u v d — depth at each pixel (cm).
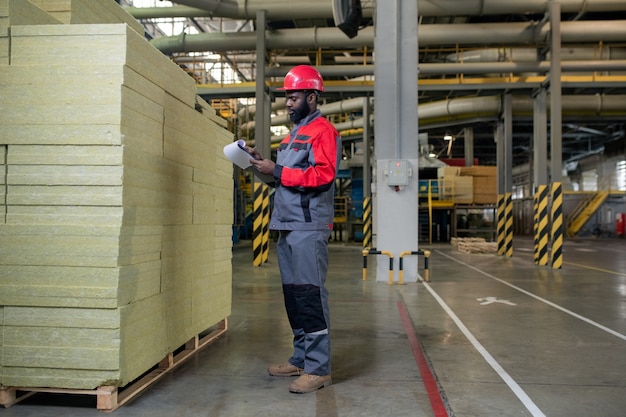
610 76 1509
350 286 930
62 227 288
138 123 310
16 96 293
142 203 315
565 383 365
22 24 305
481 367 406
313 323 340
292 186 329
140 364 314
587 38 1348
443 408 311
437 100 2053
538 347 476
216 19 2212
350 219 2531
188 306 403
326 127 342
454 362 421
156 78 338
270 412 301
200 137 430
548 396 337
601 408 315
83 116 290
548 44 1332
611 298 793
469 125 2034
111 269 284
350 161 2481
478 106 1859
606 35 1334
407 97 974
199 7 1291
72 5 337
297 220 336
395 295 816
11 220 291
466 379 373
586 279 1060
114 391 296
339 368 400
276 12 1321
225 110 2233
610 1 1246
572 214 3581
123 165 288
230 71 2670
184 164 392
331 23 1501
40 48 295
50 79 292
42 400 316
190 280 408
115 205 287
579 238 3350
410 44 974
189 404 314
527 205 3778
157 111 340
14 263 290
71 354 288
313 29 1411
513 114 1866
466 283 978
